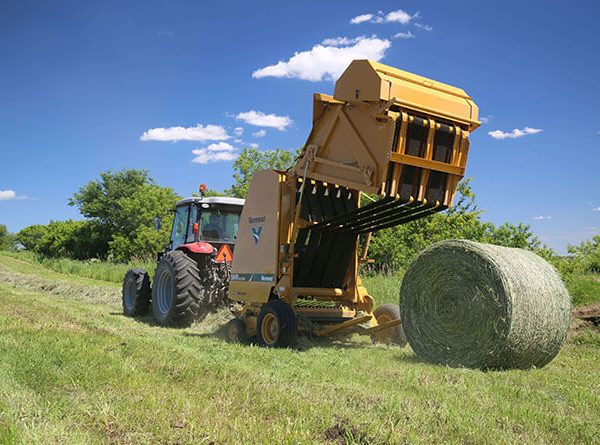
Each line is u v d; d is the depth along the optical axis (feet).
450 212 46.52
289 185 23.07
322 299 24.13
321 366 17.29
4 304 31.19
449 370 17.21
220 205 31.04
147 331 24.61
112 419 10.71
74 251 128.88
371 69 19.02
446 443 10.00
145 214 113.80
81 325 23.63
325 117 21.56
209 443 9.56
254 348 20.77
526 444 10.28
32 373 13.82
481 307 17.72
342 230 23.85
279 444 9.50
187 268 28.25
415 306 19.69
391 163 18.98
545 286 18.17
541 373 17.43
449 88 20.72
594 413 12.85
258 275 23.79
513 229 44.93
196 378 14.21
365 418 11.07
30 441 9.31
